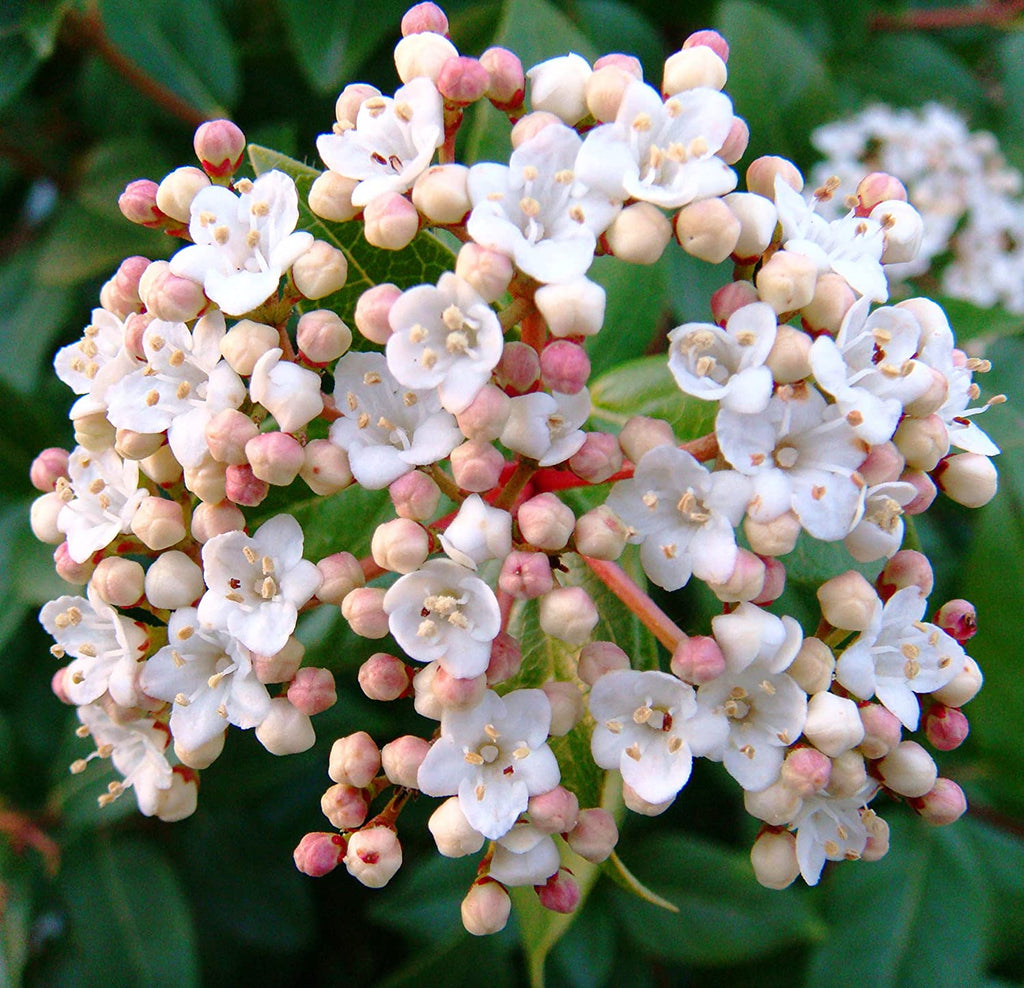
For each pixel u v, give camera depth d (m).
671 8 0.16
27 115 0.16
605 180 0.10
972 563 0.13
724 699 0.10
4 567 0.13
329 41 0.14
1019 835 0.14
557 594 0.10
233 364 0.10
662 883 0.14
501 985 0.14
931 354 0.10
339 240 0.11
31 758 0.14
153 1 0.15
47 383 0.16
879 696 0.10
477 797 0.10
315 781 0.16
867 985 0.14
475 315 0.10
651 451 0.10
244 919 0.15
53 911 0.15
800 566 0.11
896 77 0.18
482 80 0.10
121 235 0.15
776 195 0.10
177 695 0.10
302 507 0.11
